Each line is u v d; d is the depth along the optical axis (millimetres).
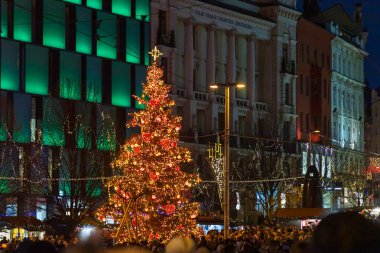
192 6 85438
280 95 97812
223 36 91562
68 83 72000
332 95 115375
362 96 132875
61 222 56219
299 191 87938
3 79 68500
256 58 97188
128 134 76688
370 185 116125
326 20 121312
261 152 84625
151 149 43156
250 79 94688
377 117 148000
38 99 70062
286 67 98500
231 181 76312
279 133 94500
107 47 76750
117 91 77000
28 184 63188
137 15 79625
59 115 68750
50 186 64000
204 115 88000
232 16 91562
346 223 4930
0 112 67938
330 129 113938
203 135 86562
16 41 69562
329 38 113938
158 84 44625
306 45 106625
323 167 107438
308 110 107125
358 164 122812
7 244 37344
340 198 105750
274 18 98062
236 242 33531
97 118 72500
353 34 126875
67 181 61938
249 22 94250
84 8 74938
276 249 25312
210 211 73312
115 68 77125
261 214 83062
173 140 44031
